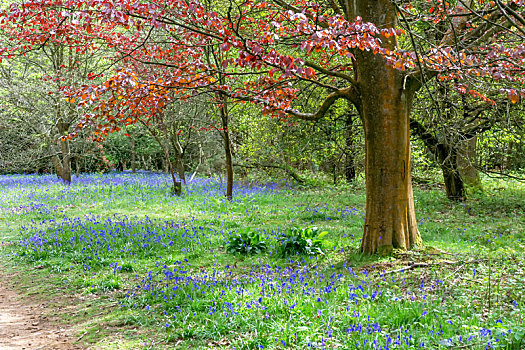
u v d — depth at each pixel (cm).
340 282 645
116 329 538
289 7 800
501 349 388
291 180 2380
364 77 770
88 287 715
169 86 684
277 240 923
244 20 979
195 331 498
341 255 830
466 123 1304
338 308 529
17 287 751
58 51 2127
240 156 2706
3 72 2200
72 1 570
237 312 529
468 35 751
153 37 933
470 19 804
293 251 866
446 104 1073
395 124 768
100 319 575
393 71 753
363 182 2264
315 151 2061
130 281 741
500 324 411
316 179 2430
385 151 774
